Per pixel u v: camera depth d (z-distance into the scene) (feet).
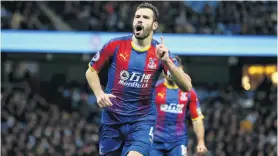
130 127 29.68
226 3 106.32
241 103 97.71
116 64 29.30
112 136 30.14
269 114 89.81
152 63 29.04
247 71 119.44
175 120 41.32
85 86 108.99
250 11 106.11
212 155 75.10
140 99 29.50
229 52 99.35
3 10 101.50
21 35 95.55
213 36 98.94
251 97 102.63
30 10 100.42
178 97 41.34
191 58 117.39
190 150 70.28
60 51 96.02
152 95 29.71
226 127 82.02
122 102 29.55
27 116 82.99
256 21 103.40
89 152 73.61
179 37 97.91
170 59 27.43
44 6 102.73
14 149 72.54
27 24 96.22
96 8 102.17
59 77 108.17
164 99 41.29
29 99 91.04
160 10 101.81
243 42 99.60
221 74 120.16
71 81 112.78
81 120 82.43
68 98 95.45
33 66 113.60
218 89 113.29
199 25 101.35
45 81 111.55
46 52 101.91
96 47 96.27
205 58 117.19
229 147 76.95
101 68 29.53
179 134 41.29
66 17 101.81
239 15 104.88
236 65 119.75
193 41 98.27
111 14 100.83
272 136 83.30
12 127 77.00
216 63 118.62
